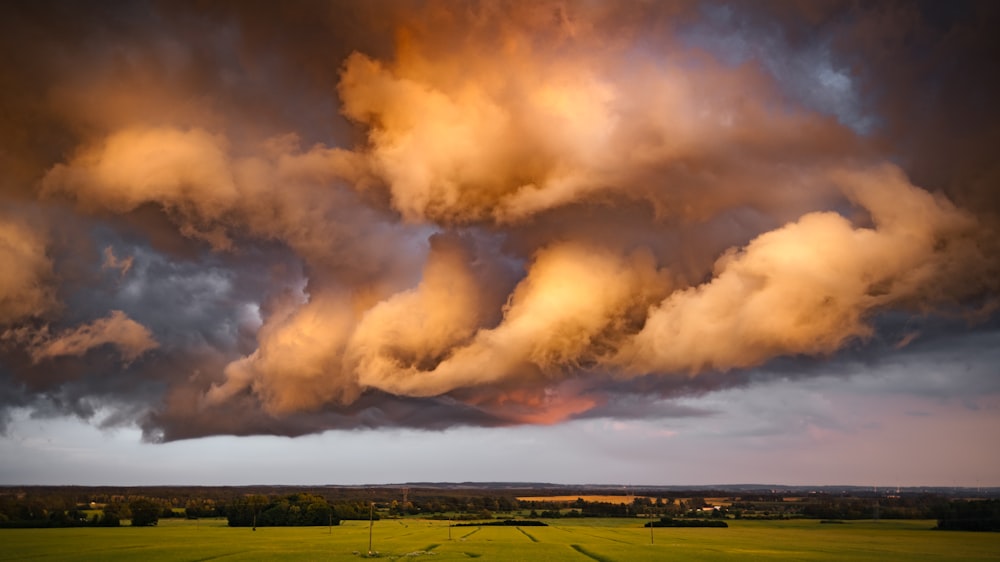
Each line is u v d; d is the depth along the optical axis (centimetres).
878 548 14525
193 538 16712
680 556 12275
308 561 10931
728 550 13738
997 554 13075
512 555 12075
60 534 18425
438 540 15888
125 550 12988
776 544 15625
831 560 11781
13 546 14050
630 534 19188
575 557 11794
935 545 15388
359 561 11012
